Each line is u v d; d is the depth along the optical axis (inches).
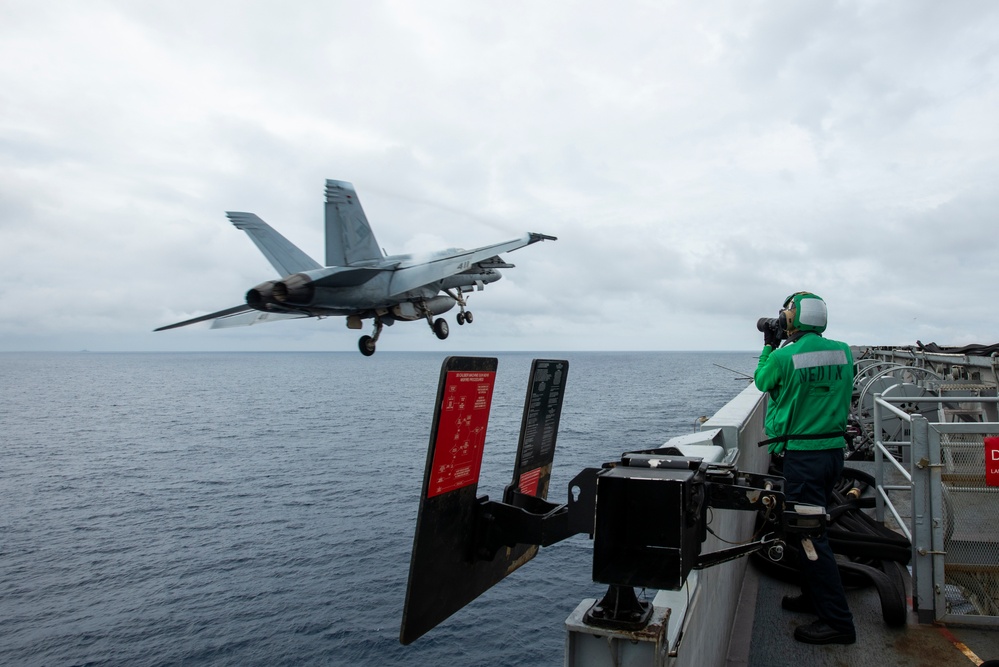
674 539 70.2
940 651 156.6
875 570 181.8
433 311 781.9
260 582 899.4
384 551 1020.5
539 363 83.7
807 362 161.8
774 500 78.4
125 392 5762.8
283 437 2586.1
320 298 674.2
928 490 169.0
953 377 505.0
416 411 3681.1
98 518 1349.7
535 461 88.6
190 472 1856.5
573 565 831.7
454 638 645.3
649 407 3139.8
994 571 167.0
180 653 693.9
